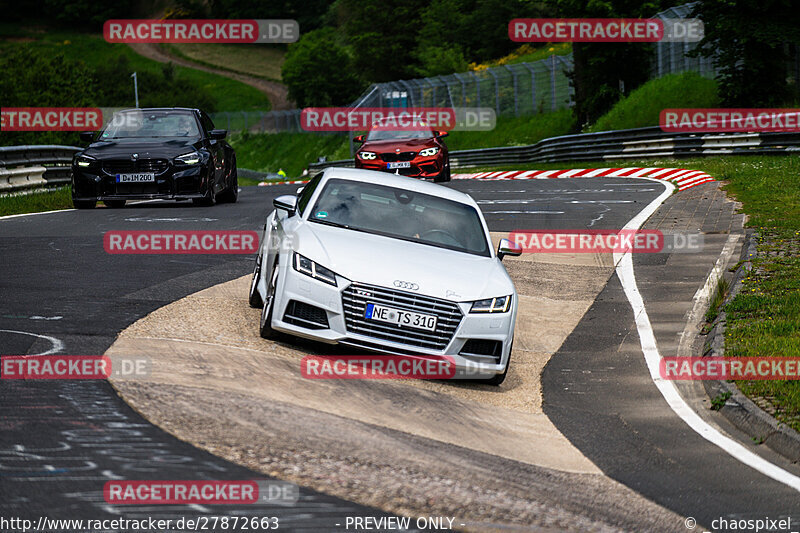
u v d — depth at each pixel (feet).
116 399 55.01
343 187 86.02
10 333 70.59
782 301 93.40
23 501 39.11
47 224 148.36
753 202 173.37
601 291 112.88
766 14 330.95
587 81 477.77
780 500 49.26
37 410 51.88
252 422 53.31
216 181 184.24
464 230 83.51
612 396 72.64
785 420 61.82
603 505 47.14
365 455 50.42
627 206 185.16
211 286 98.27
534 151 408.67
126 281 98.32
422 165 235.40
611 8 445.37
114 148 175.32
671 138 312.29
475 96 635.25
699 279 115.75
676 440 60.95
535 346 89.56
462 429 60.08
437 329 72.08
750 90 341.00
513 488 48.29
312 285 72.13
